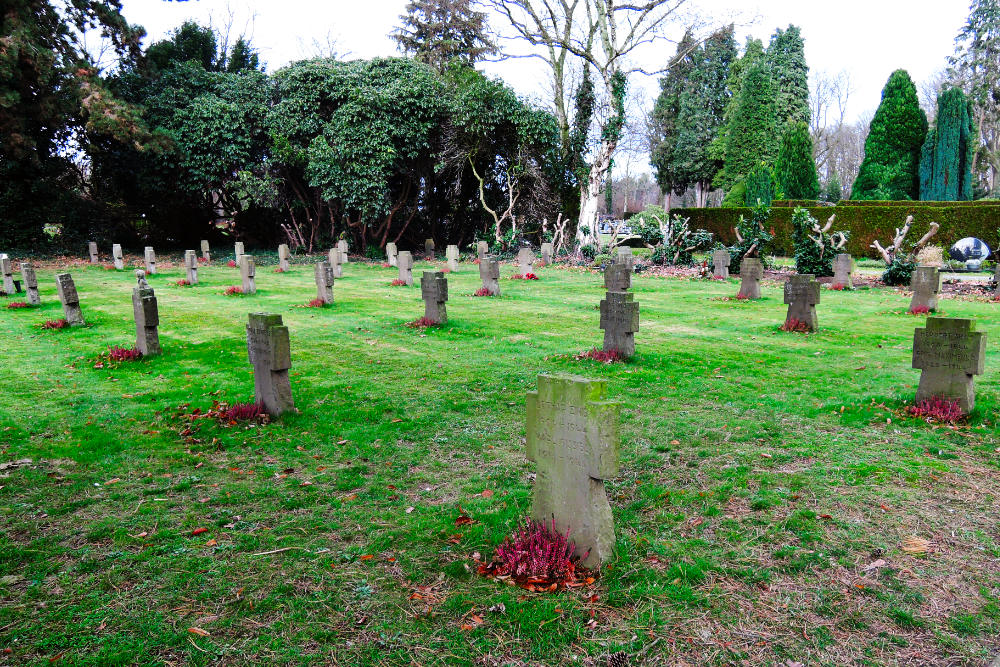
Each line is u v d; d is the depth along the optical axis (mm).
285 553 4766
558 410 4414
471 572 4453
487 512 5402
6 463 6570
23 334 13961
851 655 3572
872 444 6918
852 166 78188
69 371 10750
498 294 20188
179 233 39344
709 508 5406
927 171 40031
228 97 34625
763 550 4734
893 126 40781
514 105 33875
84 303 18484
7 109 28219
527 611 3945
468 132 34094
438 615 3957
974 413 7684
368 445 7156
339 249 31281
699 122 58562
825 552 4680
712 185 58688
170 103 33438
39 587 4305
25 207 32750
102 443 7207
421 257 36562
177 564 4598
